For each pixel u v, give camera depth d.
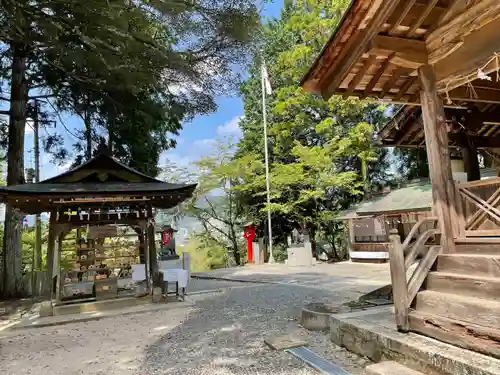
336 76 4.76
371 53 4.20
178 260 13.35
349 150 15.83
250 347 4.57
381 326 3.95
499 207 3.67
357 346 4.00
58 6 6.50
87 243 8.39
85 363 4.44
